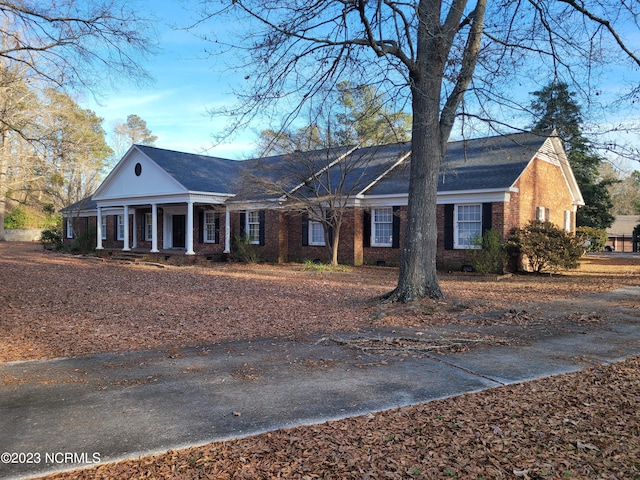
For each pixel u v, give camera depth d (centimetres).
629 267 2184
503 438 411
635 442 404
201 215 2683
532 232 1812
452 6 1025
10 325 879
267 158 2539
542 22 1056
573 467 364
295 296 1231
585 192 3444
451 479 346
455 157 2189
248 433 421
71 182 3734
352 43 916
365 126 1853
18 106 1559
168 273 1848
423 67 1018
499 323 900
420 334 809
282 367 624
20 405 487
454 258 1952
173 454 382
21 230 5009
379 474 352
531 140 2086
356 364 638
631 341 770
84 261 2419
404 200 2064
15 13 975
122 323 906
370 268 2048
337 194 1975
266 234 2419
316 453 384
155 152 2591
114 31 1017
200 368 620
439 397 514
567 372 604
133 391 531
